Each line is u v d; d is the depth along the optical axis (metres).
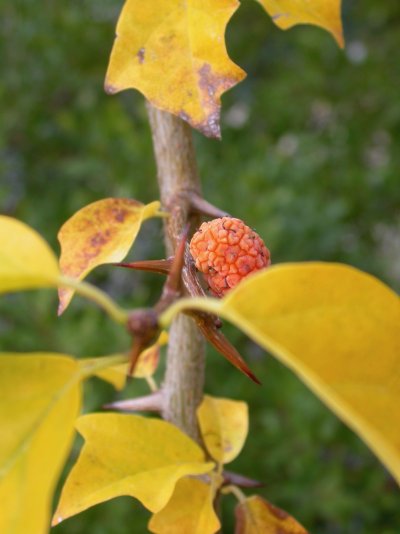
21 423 0.13
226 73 0.18
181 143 0.22
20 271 0.13
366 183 0.69
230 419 0.23
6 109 0.65
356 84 0.72
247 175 0.57
